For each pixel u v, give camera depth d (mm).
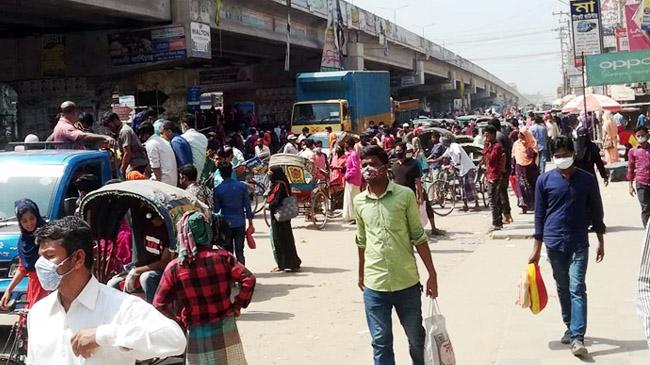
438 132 22969
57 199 7922
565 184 6523
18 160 8352
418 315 5508
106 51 25984
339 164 17609
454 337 7285
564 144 6473
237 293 5430
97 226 6781
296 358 7078
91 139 10438
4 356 6391
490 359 6547
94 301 3012
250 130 34188
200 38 26109
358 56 45719
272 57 44531
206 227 5285
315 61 45281
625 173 22312
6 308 6801
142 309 3012
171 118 29812
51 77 26312
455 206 19094
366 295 5527
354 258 12578
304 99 30547
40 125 26453
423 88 86438
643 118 28094
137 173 9320
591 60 25266
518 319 7789
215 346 5246
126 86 28578
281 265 11500
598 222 6590
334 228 16484
